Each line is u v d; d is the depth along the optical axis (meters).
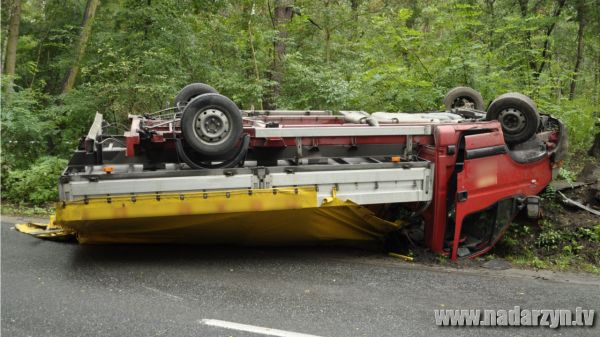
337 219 6.26
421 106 10.73
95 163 6.19
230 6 13.84
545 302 5.27
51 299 4.86
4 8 15.13
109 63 11.58
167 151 6.23
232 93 12.06
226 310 4.72
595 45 15.68
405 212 7.04
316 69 13.04
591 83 15.00
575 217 7.73
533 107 6.92
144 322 4.43
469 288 5.58
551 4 14.62
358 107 11.26
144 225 5.73
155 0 12.40
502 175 6.81
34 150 11.06
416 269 6.15
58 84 16.14
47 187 8.98
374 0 17.45
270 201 5.77
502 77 11.27
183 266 5.85
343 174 6.05
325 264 6.14
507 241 7.22
